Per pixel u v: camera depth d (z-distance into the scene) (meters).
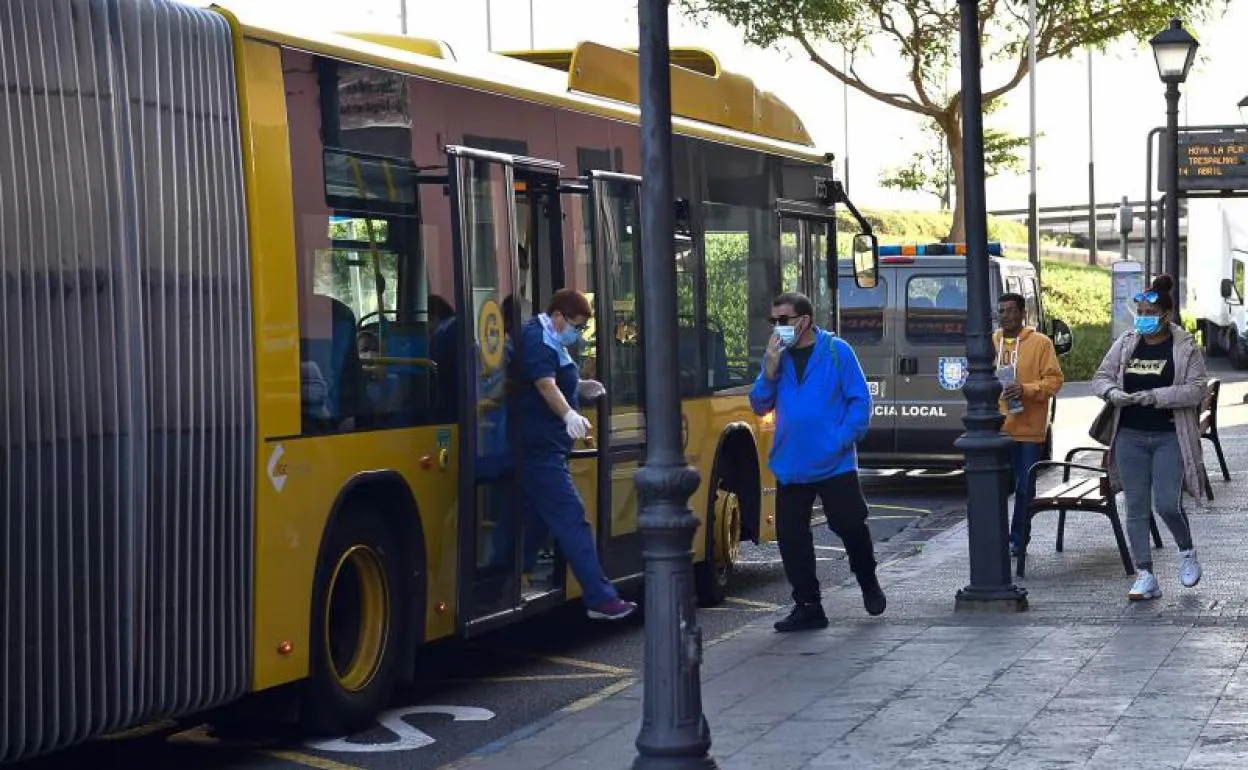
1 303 7.13
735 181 13.82
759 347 14.27
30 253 7.28
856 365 11.95
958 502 21.14
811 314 11.99
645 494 6.93
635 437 12.19
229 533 8.30
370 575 9.52
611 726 9.09
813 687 9.71
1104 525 17.17
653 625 6.89
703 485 13.21
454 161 10.07
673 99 13.07
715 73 14.20
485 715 9.91
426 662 11.60
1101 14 41.66
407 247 9.74
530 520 10.96
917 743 8.27
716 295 13.37
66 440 7.42
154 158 7.96
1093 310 60.53
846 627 11.84
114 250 7.70
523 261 10.94
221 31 8.45
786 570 11.87
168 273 7.98
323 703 9.05
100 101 7.70
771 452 11.98
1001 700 9.14
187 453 8.05
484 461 10.36
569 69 12.00
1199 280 57.09
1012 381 14.57
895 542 17.50
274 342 8.59
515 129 10.95
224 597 8.27
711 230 13.32
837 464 11.86
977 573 12.34
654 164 6.96
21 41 7.32
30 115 7.33
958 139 42.75
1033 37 41.75
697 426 12.99
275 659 8.62
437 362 10.00
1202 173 33.50
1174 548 15.07
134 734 9.57
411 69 9.89
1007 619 11.89
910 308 21.78
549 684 10.80
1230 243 53.06
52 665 7.36
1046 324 24.72
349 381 9.16
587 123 11.88
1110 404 12.55
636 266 12.34
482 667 11.38
